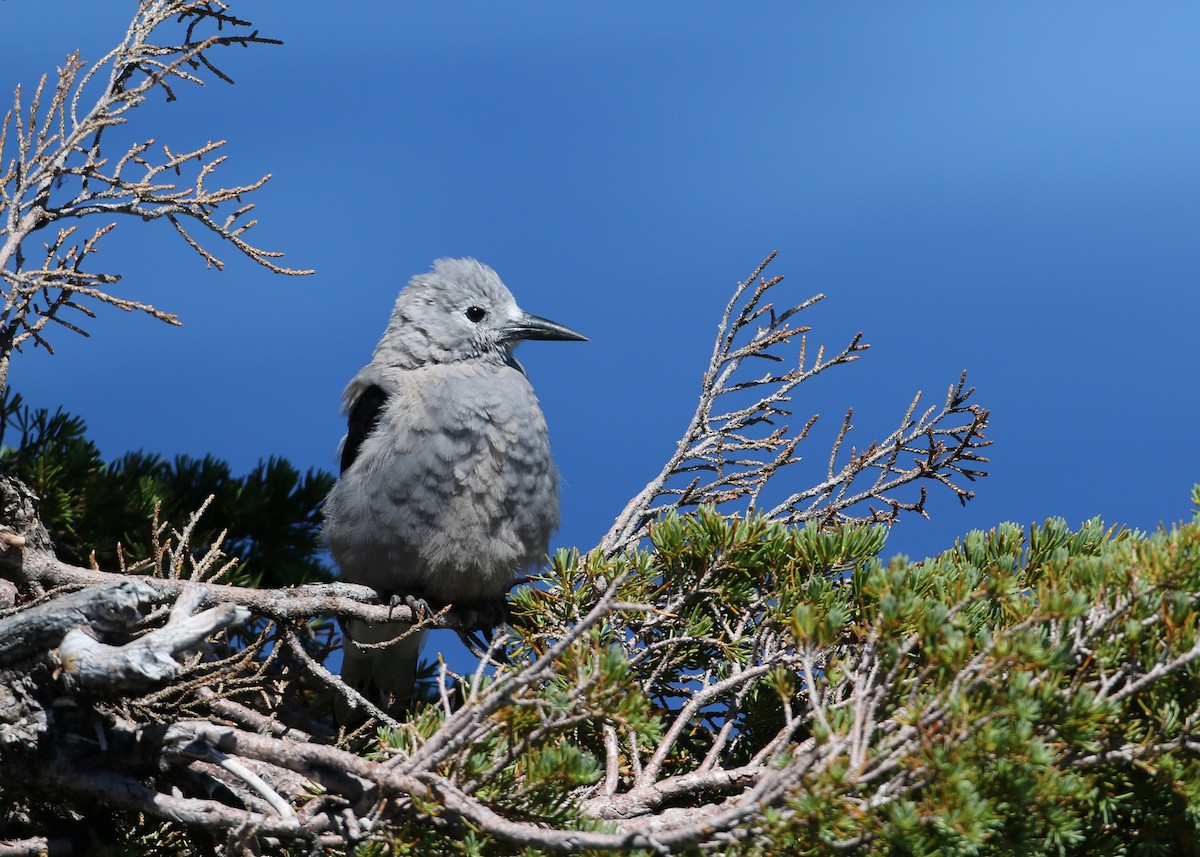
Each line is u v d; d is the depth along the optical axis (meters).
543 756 5.57
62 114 8.54
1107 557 5.92
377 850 5.64
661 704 7.55
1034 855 5.38
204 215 8.47
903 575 5.96
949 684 5.36
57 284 8.16
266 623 8.27
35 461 9.93
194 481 11.16
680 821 5.96
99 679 5.75
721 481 9.62
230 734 5.79
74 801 6.21
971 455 9.45
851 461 9.55
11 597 7.79
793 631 5.82
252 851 5.83
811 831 5.00
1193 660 5.60
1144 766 5.55
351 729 9.66
